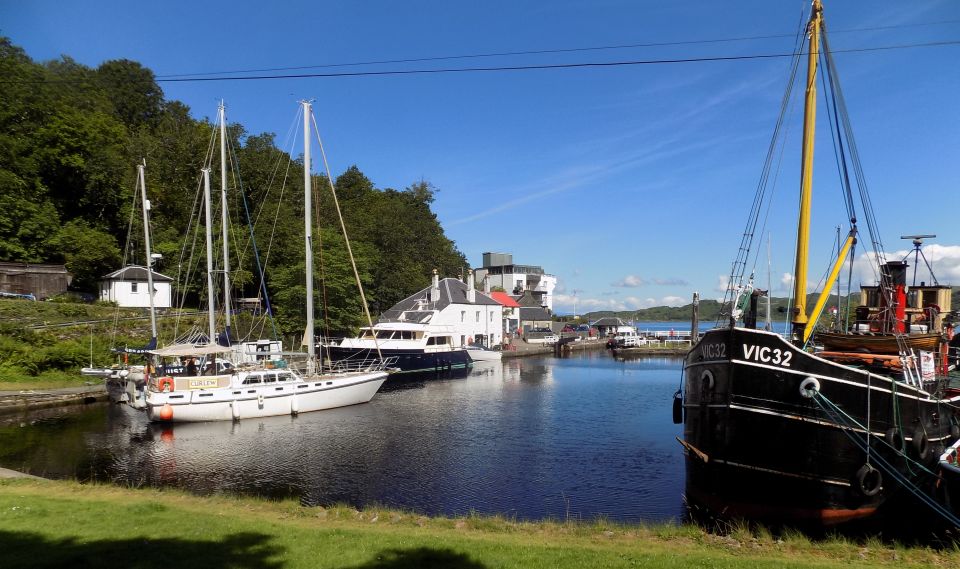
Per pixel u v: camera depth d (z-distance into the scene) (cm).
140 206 6047
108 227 5962
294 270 5416
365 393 3419
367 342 5028
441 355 5409
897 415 1448
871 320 1948
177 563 848
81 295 5191
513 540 1109
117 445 2345
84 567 814
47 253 5159
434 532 1147
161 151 6750
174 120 7806
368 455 2206
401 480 1886
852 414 1407
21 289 4712
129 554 877
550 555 966
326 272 5406
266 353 3672
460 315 6938
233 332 4762
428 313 6366
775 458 1418
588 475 1955
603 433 2634
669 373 5422
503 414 3111
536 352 8025
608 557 969
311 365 3300
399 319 6456
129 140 6738
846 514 1425
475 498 1709
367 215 8450
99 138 6009
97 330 4088
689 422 1692
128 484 1784
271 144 7756
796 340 1705
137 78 8250
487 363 6247
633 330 11006
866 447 1408
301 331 5409
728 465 1473
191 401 2750
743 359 1442
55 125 5538
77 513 1120
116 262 5603
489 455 2216
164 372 2964
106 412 2991
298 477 1914
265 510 1297
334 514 1275
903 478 1442
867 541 1260
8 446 2311
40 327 3831
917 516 1530
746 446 1441
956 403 1759
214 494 1681
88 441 2405
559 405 3441
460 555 942
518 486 1830
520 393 3981
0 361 3375
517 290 12531
